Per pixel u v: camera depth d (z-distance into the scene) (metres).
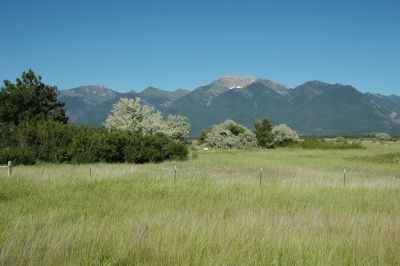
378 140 139.62
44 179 19.97
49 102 54.12
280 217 11.97
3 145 40.69
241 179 22.70
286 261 7.57
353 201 17.36
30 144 41.03
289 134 98.88
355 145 89.69
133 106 61.47
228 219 11.65
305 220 11.66
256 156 57.88
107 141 42.38
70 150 39.69
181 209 13.98
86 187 18.86
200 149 83.00
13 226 9.94
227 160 48.19
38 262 7.01
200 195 17.73
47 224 10.44
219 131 87.56
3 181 18.62
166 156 47.09
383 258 7.87
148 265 7.23
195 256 7.61
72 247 7.91
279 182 21.92
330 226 10.92
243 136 87.50
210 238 8.70
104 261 7.41
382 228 10.41
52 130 41.41
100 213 13.15
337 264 7.52
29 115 49.72
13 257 7.19
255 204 15.93
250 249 8.14
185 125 72.62
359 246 8.64
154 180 21.16
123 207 14.47
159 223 10.13
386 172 36.59
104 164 37.31
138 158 43.72
